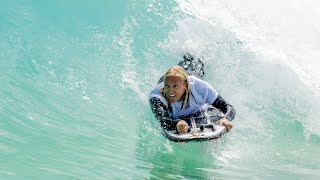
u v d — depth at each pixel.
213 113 14.23
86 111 15.23
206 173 11.70
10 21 18.52
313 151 15.45
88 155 11.62
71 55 18.33
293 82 18.66
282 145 15.55
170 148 13.45
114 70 18.20
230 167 12.59
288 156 14.48
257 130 16.33
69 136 12.91
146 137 14.23
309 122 17.45
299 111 17.81
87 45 19.16
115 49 19.30
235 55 18.75
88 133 13.52
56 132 12.98
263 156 14.10
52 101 15.16
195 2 22.36
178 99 13.20
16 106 13.95
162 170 11.44
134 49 19.38
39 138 12.19
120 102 16.41
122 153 12.38
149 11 20.92
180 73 12.91
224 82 17.81
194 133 12.83
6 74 15.64
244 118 16.86
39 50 17.77
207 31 20.17
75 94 16.19
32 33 18.48
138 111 16.05
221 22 21.30
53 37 18.80
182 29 20.06
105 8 20.86
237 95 17.61
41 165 10.29
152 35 19.97
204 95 13.55
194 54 18.42
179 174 11.30
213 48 18.83
